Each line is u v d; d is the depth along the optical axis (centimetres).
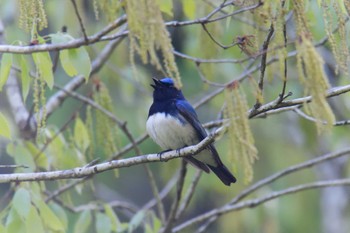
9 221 889
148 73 1612
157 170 2150
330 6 816
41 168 1120
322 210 1747
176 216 1198
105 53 1283
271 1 715
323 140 1717
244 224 1458
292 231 1703
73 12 1230
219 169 1070
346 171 1719
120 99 1647
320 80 590
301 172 1680
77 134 1099
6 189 1916
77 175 879
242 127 652
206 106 1797
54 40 845
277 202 1567
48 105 1236
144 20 634
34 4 777
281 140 1683
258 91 718
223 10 1112
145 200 2144
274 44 722
